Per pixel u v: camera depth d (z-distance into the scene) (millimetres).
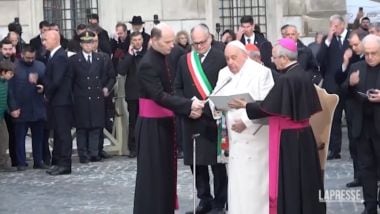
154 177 9500
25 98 14594
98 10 21219
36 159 14852
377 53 10102
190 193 12086
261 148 9281
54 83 13977
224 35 15766
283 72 8922
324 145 9320
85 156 15336
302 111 8727
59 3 21281
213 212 10711
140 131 9562
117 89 15992
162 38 9391
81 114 15156
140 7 21078
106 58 15383
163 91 9445
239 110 9344
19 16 20781
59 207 11516
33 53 14656
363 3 21891
